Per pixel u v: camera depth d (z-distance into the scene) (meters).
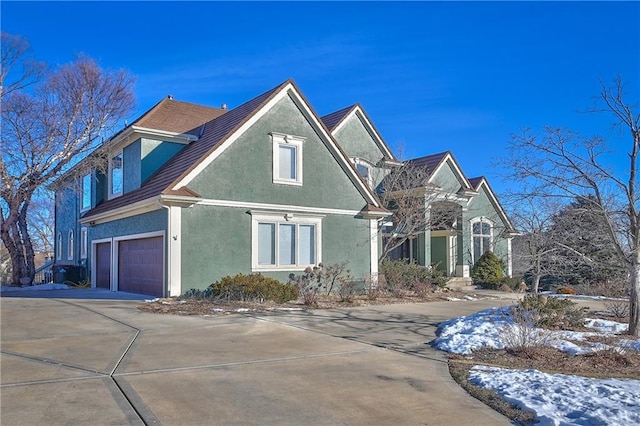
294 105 19.05
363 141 25.36
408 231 23.50
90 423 5.34
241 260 17.31
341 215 20.08
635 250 10.94
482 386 7.06
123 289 20.12
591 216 11.36
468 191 26.27
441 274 23.05
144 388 6.57
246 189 17.56
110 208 20.19
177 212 16.05
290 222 18.62
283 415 5.76
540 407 6.06
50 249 45.72
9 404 5.88
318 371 7.69
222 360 8.20
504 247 28.27
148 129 19.28
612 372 8.11
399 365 8.22
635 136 10.88
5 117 23.56
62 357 8.16
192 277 16.23
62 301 15.84
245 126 17.62
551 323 11.55
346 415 5.82
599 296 19.78
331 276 19.14
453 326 11.64
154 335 10.20
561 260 13.87
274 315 13.45
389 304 17.09
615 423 5.50
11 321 11.73
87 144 25.16
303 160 19.11
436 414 5.94
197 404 6.02
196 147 18.84
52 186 26.06
